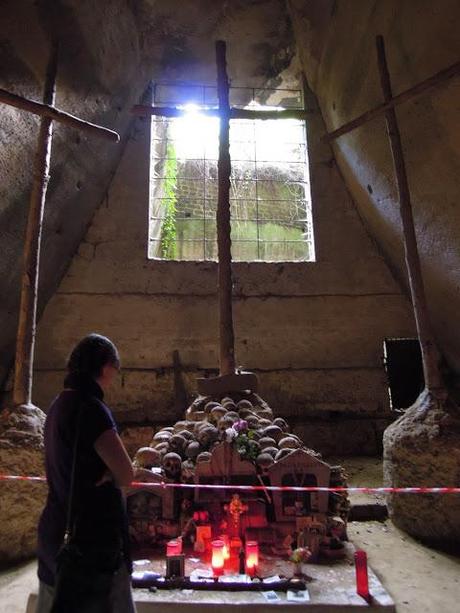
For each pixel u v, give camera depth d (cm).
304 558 273
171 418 590
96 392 172
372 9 442
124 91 618
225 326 471
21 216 452
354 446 593
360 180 600
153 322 615
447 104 378
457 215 427
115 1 525
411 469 372
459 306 493
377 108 430
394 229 567
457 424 367
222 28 672
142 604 246
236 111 523
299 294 641
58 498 162
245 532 314
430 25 368
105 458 158
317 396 615
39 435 353
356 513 407
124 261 627
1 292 474
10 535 335
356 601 246
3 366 540
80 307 607
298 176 963
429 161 430
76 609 146
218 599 249
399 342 600
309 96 709
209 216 929
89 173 574
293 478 326
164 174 830
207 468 326
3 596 286
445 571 314
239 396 453
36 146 433
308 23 608
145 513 325
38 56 407
